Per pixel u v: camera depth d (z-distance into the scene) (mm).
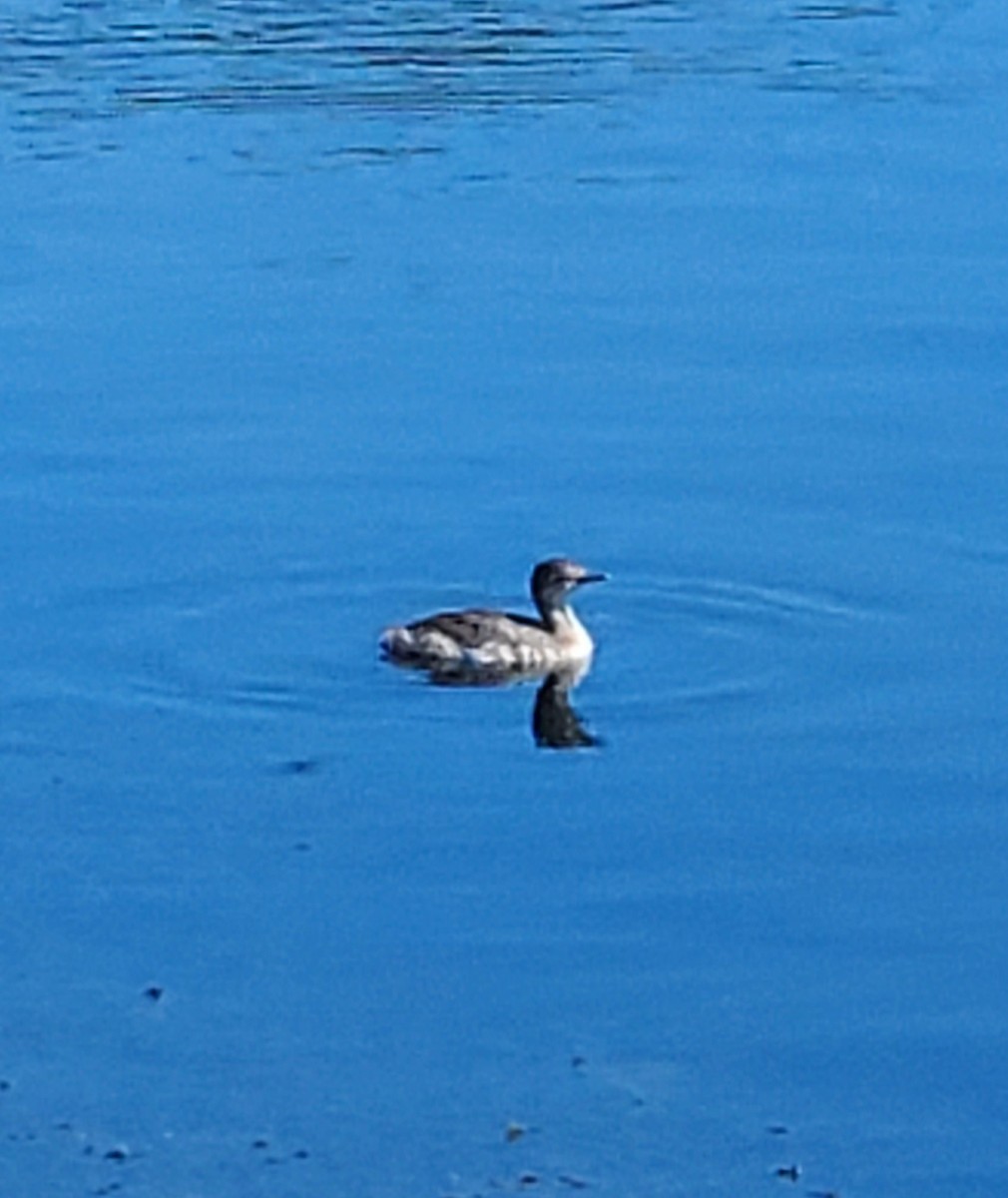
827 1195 15750
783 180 33688
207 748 21031
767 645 22531
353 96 37562
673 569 23781
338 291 30125
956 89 37281
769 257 30969
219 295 30016
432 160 34875
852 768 20641
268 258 31219
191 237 31953
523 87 37844
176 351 28375
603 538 24344
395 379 27672
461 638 22109
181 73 38750
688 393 27266
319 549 24109
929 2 41750
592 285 30250
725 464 25672
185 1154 16031
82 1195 15617
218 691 21875
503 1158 16047
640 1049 17172
